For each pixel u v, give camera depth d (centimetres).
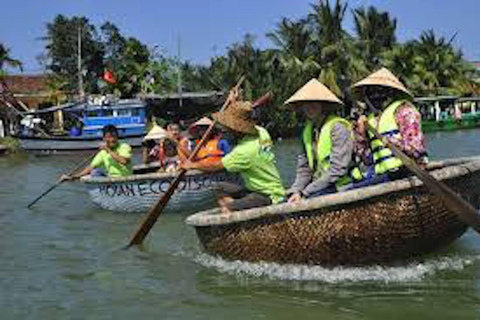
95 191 927
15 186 1332
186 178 859
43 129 3069
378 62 4009
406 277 515
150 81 3856
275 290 509
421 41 4619
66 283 559
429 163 662
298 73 3294
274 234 535
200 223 580
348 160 527
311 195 538
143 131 2731
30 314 482
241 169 585
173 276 566
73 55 4612
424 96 4175
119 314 475
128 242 711
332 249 518
